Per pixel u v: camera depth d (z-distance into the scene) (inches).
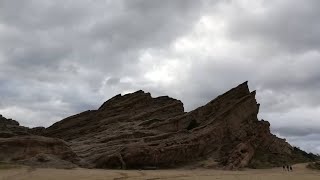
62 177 1924.2
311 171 3661.4
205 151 3754.9
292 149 4968.0
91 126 3895.2
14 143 2490.2
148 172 2630.4
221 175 2674.7
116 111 4131.4
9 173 1918.1
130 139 3368.6
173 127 3944.4
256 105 4539.9
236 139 4087.1
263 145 4379.9
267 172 3341.5
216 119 4052.7
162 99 4522.6
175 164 3383.4
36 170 2149.4
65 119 3983.8
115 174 2269.9
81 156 2962.6
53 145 2694.4
